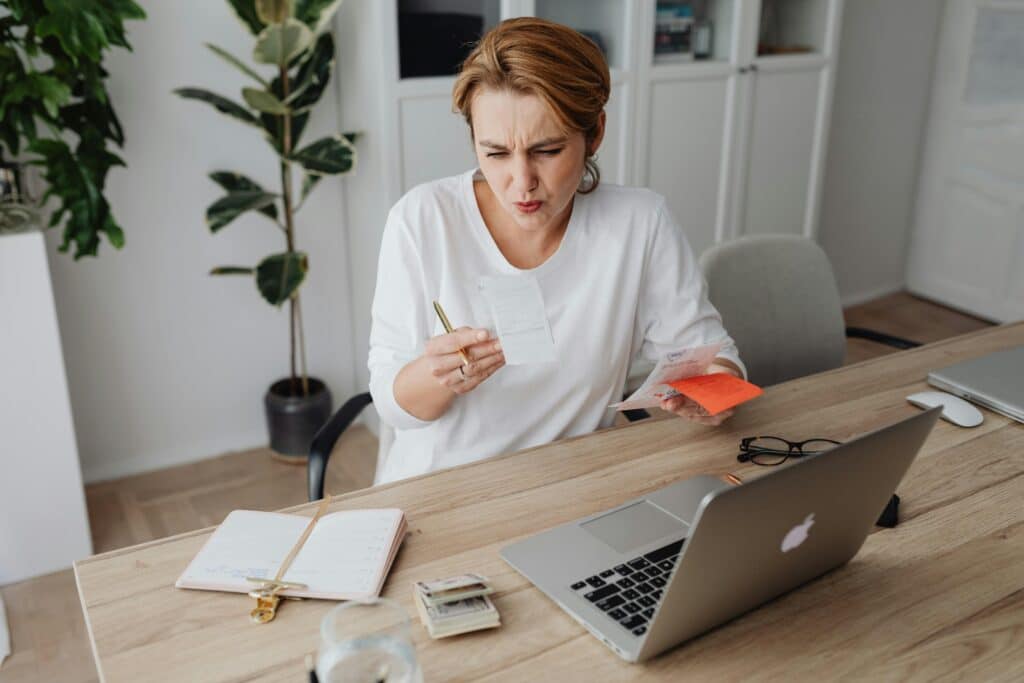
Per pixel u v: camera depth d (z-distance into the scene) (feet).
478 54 4.08
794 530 3.12
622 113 9.76
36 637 6.84
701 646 3.22
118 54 8.11
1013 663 3.18
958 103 12.91
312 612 3.36
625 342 5.06
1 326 6.89
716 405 4.22
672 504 4.01
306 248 9.56
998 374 5.35
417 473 4.99
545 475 4.33
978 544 3.85
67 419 7.33
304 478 9.14
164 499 8.75
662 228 5.01
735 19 10.18
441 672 3.06
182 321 9.10
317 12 7.93
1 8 7.55
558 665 3.11
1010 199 12.39
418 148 8.68
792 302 6.50
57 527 7.54
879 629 3.33
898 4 12.42
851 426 4.85
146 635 3.24
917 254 13.97
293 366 9.28
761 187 11.26
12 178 7.18
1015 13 11.89
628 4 9.37
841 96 12.37
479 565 3.63
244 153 8.93
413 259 4.79
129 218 8.56
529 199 4.21
